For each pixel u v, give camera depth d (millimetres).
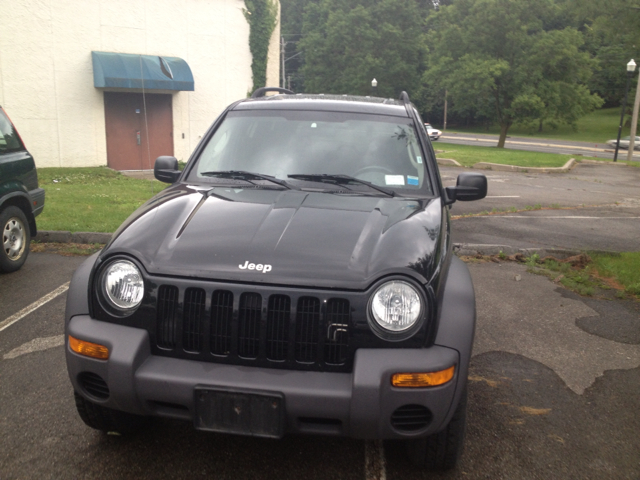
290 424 2418
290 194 3262
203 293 2533
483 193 3732
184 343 2557
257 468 2881
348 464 2943
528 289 6133
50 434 3102
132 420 3035
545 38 36719
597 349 4602
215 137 3928
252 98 4363
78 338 2600
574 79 38000
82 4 17047
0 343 4309
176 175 3869
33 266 6434
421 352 2453
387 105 4172
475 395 3770
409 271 2498
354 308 2447
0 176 5816
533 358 4391
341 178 3473
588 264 7176
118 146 18281
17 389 3598
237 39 19312
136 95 18250
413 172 3600
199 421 2449
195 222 2889
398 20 51531
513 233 9023
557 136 65938
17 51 16406
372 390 2350
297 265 2545
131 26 17812
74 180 14344
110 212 9133
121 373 2477
